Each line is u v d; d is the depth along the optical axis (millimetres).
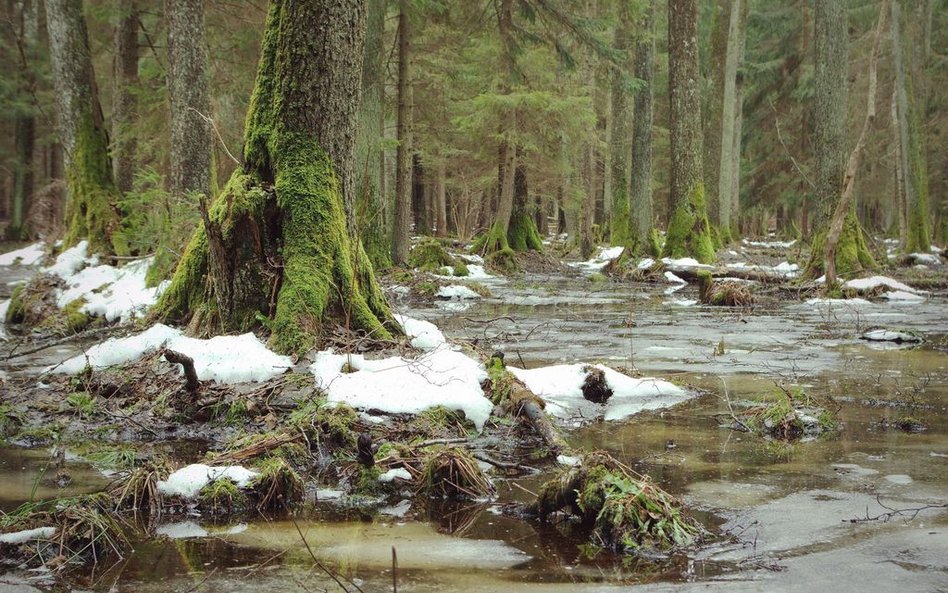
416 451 4262
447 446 4219
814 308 13781
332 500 3793
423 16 20453
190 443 4785
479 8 21984
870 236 22125
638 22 23016
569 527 3381
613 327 10781
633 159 25641
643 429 5086
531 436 4918
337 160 6762
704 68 45625
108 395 5688
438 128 27156
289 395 5262
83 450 4676
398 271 17328
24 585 2781
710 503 3582
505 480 4094
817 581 2689
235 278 6391
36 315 11336
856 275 16234
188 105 11812
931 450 4512
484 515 3551
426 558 2992
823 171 16891
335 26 6633
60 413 5398
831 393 6168
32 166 33969
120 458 4441
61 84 14164
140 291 10383
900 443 4684
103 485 3986
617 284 19859
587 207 31391
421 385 5184
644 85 22562
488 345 8852
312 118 6629
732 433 4984
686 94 22109
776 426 4988
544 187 32562
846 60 16625
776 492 3738
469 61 25812
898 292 15078
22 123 33750
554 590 2660
